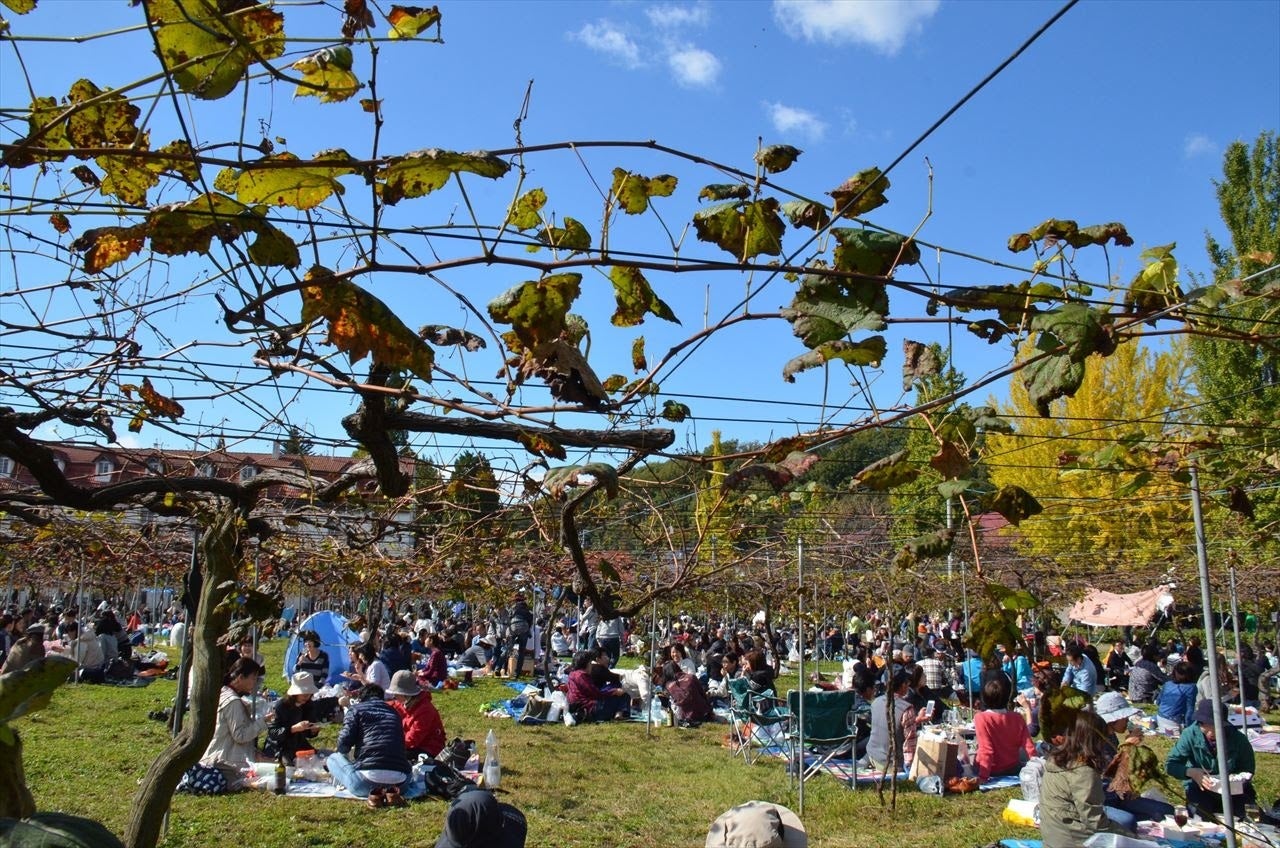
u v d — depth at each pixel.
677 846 7.69
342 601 21.44
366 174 1.93
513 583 10.43
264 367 2.49
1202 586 5.49
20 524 7.18
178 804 8.28
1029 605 2.57
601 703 14.77
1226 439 5.18
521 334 2.20
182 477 3.38
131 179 2.30
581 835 7.96
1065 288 2.40
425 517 6.03
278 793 8.88
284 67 1.93
